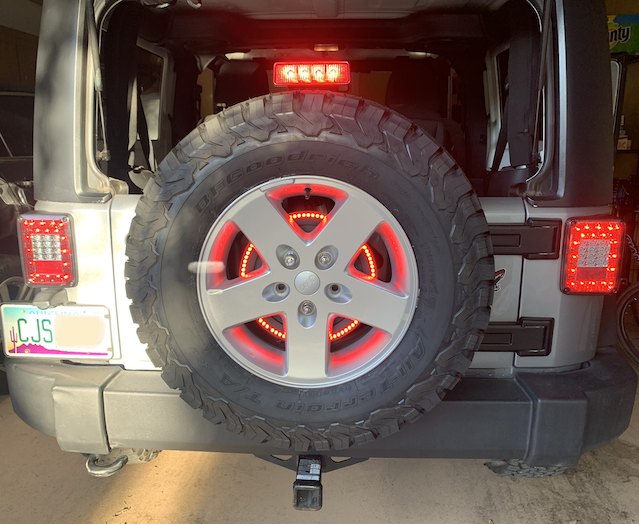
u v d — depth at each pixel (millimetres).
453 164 1357
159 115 2885
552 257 1595
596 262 1582
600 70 1621
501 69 2791
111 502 2070
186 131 3086
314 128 1350
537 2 1611
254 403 1476
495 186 2320
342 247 1405
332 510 2012
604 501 2100
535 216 1580
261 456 1656
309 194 1436
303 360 1469
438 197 1355
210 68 3258
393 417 1453
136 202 1612
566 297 1629
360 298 1427
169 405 1594
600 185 1632
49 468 2320
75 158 1603
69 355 1683
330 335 1527
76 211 1622
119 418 1611
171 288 1431
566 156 1577
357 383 1458
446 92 3305
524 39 2004
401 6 2371
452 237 1368
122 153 2166
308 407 1464
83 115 1610
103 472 1796
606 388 1602
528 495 2129
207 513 1998
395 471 2277
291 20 2660
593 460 2398
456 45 2695
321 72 1794
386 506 2041
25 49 6855
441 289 1395
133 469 2293
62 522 1955
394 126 1355
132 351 1692
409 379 1433
